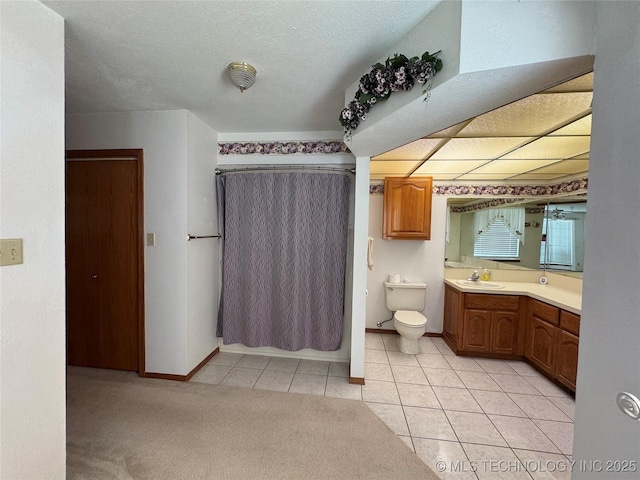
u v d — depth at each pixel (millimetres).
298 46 1396
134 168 2320
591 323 886
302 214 2666
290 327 2717
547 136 1977
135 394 2135
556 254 3113
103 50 1445
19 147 1050
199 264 2512
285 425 1828
